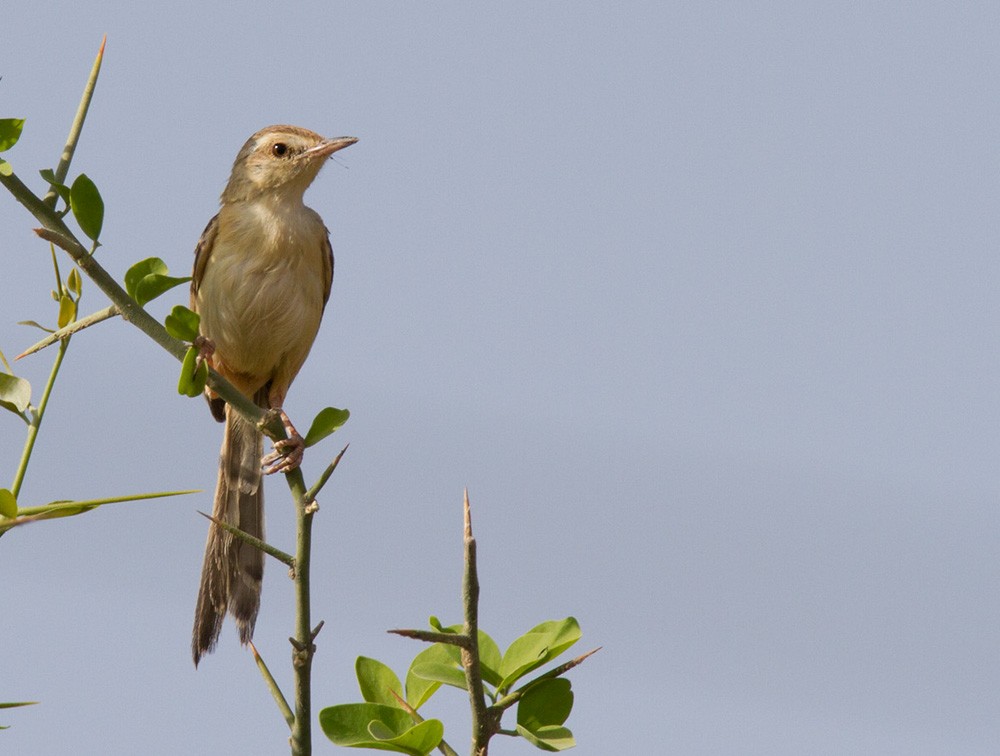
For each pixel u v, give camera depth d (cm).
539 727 480
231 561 821
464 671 494
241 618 806
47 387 499
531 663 484
